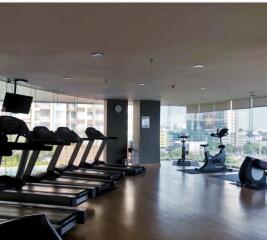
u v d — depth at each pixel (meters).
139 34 3.66
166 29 3.47
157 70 5.77
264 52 4.42
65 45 4.15
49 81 7.21
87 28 3.45
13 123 4.21
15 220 1.65
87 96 10.41
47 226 1.74
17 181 5.62
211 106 12.58
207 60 4.93
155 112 11.80
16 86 7.51
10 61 5.11
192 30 3.49
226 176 9.02
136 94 9.73
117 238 3.89
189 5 2.77
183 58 4.82
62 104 10.17
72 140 6.33
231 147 11.52
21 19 3.17
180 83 7.32
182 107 13.82
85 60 5.00
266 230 4.26
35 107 9.09
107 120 11.30
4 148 3.90
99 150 9.64
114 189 7.02
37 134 4.47
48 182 6.27
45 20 3.20
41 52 4.50
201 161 12.74
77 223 3.94
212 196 6.34
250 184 7.46
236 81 6.94
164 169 10.49
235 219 4.76
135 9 2.88
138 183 7.82
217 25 3.32
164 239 3.88
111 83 7.44
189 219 4.74
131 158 11.60
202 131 13.08
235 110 11.37
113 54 4.60
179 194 6.52
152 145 11.77
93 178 7.29
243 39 3.82
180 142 13.66
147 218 4.77
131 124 12.33
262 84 7.34
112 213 5.04
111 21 3.22
